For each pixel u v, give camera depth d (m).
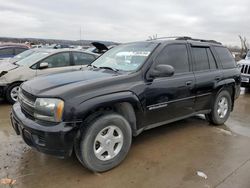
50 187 3.08
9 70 6.92
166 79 4.11
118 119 3.45
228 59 5.60
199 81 4.64
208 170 3.50
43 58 7.20
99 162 3.35
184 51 4.57
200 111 4.93
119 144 3.54
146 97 3.81
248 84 9.62
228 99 5.47
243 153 4.07
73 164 3.63
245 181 3.24
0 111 6.24
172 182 3.21
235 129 5.23
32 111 3.29
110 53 4.82
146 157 3.86
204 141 4.52
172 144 4.36
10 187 3.06
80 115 3.10
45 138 3.07
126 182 3.20
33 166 3.55
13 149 4.07
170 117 4.32
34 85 3.49
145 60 3.96
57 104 3.06
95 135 3.26
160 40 4.50
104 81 3.45
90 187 3.09
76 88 3.20
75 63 7.57
